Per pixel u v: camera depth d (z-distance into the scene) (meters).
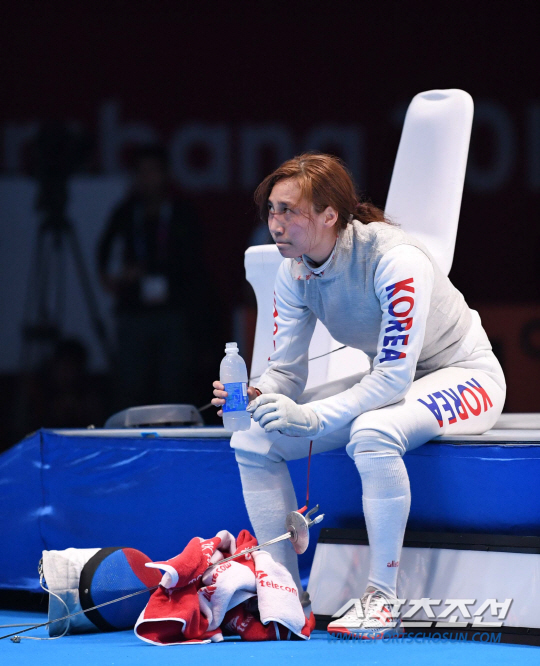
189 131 20.53
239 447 7.86
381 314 7.81
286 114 20.52
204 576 7.52
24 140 20.33
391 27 20.25
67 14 20.36
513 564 7.33
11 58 20.39
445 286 8.38
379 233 7.68
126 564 8.19
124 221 19.28
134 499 9.55
